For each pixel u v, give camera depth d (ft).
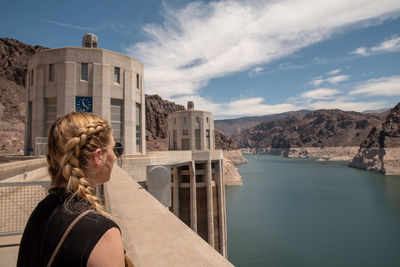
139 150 87.76
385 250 169.48
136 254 10.00
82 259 3.73
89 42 81.41
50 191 4.79
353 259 157.28
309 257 160.15
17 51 613.52
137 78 88.17
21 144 348.38
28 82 83.56
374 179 503.20
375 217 243.81
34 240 4.35
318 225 221.46
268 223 227.20
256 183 463.42
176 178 153.69
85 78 74.84
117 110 78.84
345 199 320.09
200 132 206.59
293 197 333.62
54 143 4.75
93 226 3.98
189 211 150.41
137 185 27.02
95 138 4.95
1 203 24.00
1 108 425.28
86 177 4.97
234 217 247.29
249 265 151.33
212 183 158.40
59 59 74.49
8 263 17.56
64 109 72.69
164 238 11.83
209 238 147.84
